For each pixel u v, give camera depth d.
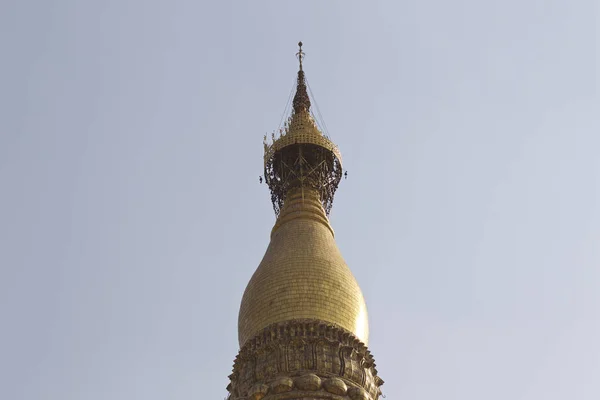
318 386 67.06
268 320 71.81
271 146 86.94
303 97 92.00
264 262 76.81
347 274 75.44
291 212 81.88
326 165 86.25
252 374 69.81
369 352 72.38
